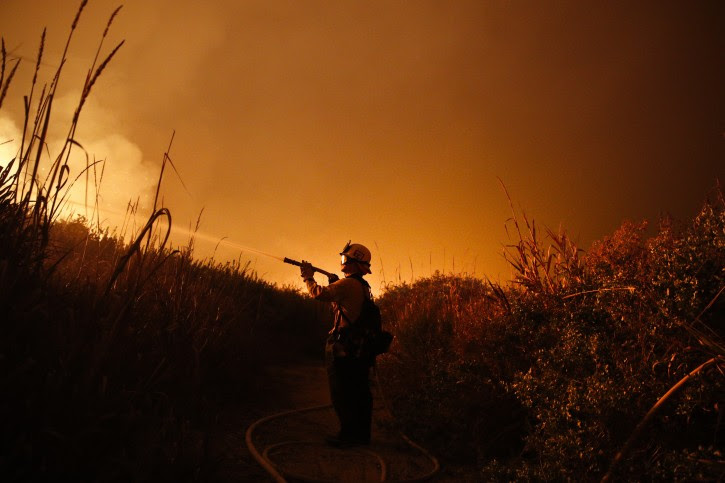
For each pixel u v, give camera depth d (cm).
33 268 241
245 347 579
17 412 196
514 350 435
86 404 207
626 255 418
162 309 391
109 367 253
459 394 436
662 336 310
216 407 405
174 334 379
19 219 241
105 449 214
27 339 227
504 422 423
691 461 239
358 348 441
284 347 789
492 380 434
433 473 383
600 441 290
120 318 229
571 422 306
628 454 271
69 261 391
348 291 455
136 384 285
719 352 271
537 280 468
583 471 286
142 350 346
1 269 218
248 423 442
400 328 630
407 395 554
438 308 688
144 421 261
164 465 254
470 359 451
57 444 197
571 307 395
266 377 623
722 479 233
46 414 197
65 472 199
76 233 501
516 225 520
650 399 297
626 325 338
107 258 458
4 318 212
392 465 401
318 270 486
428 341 564
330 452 413
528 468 304
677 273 315
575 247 475
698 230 342
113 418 224
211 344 470
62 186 238
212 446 335
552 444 313
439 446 436
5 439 191
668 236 379
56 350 230
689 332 289
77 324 235
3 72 213
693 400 277
